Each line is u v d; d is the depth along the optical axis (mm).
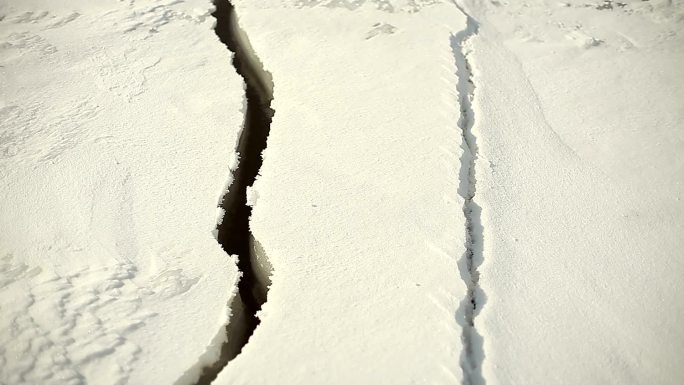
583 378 3520
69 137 5566
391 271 4195
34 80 6352
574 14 7785
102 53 6930
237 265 4430
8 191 4879
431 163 5172
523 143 5480
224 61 6879
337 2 7938
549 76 6531
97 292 4027
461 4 7754
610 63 6750
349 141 5516
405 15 7559
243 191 5152
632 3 7992
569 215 4719
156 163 5344
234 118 5941
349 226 4613
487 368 3520
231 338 3916
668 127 5695
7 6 7758
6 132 5531
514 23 7539
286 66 6676
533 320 3850
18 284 4035
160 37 7309
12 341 3643
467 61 6727
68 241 4445
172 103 6152
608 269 4258
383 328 3791
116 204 4848
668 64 6656
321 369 3559
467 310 3924
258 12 7801
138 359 3662
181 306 4039
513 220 4629
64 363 3570
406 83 6254
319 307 3971
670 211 4785
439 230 4504
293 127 5734
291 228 4629
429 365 3527
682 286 4137
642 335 3797
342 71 6543
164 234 4609
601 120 5848
